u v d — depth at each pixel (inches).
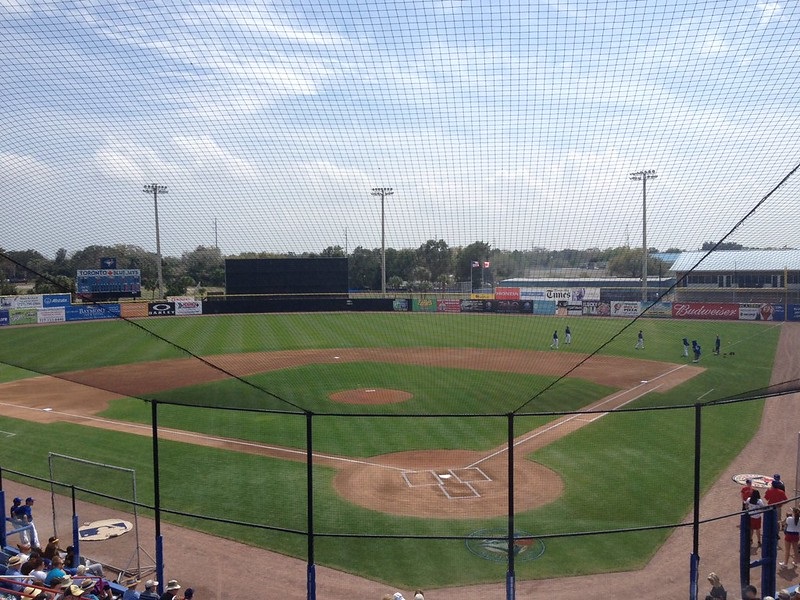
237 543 520.4
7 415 948.6
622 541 514.3
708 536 522.0
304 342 1322.6
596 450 741.3
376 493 617.9
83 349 1296.8
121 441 797.2
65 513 580.1
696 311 1772.9
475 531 533.6
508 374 1091.3
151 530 544.4
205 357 1212.5
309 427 359.3
